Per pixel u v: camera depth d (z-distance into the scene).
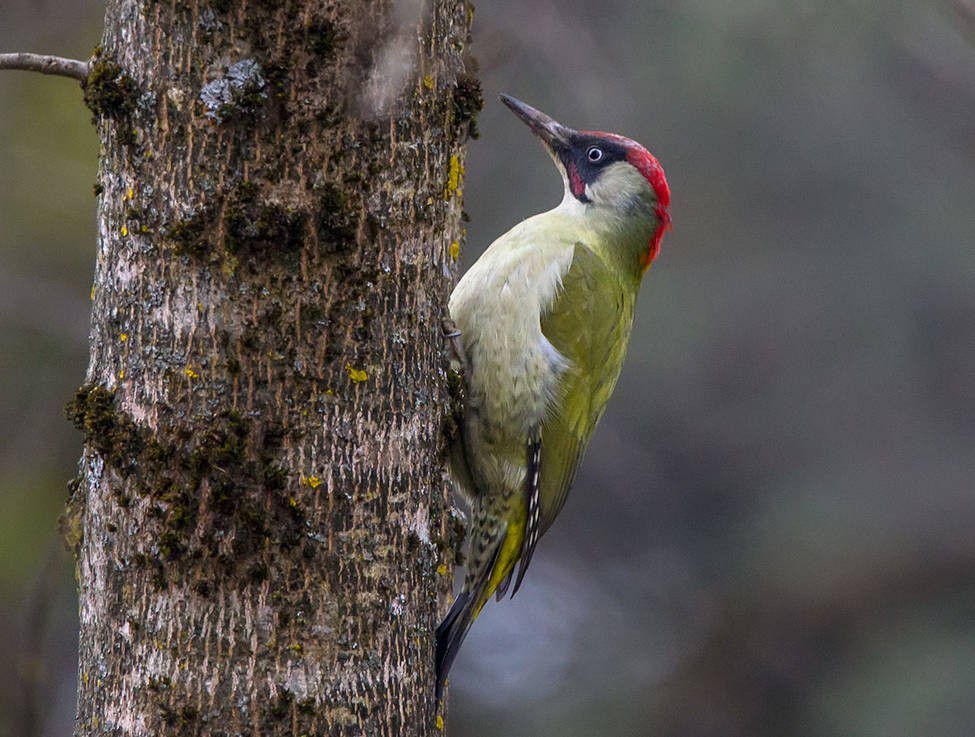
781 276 17.19
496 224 15.68
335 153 6.21
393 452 6.44
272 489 6.11
